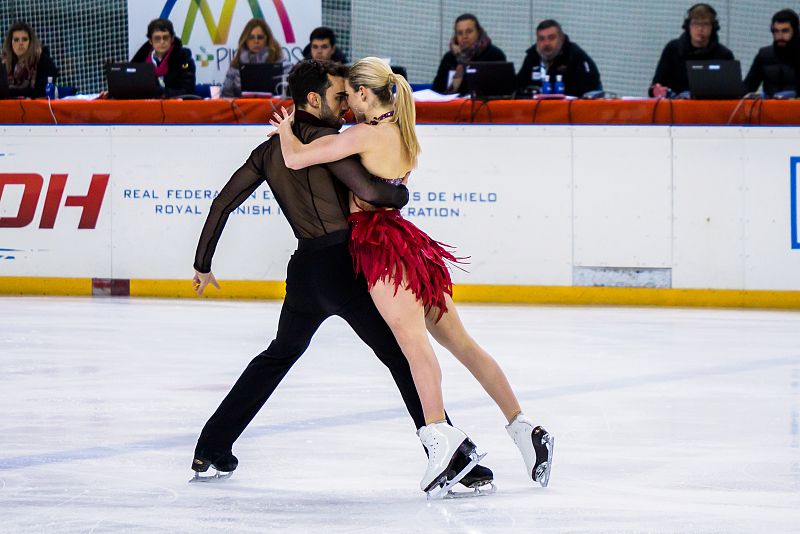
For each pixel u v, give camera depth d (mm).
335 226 11109
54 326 23953
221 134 29391
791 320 25938
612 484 11539
